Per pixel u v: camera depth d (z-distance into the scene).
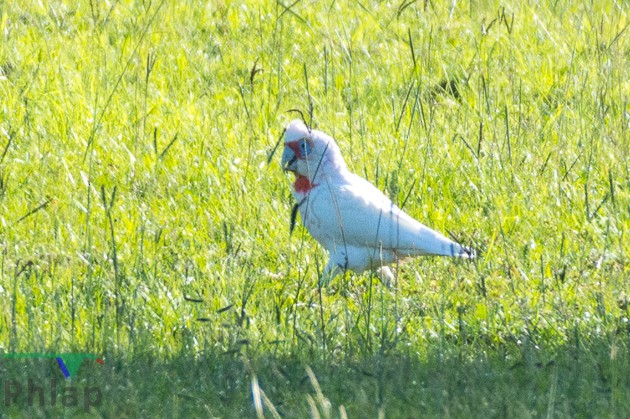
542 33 17.05
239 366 7.89
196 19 18.31
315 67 16.28
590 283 9.79
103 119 14.13
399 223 10.10
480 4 18.39
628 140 12.62
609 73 14.59
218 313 8.92
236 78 16.02
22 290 9.42
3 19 17.28
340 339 8.69
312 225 10.48
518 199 11.88
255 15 18.28
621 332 8.32
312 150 10.41
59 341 8.36
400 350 8.26
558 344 8.48
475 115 14.16
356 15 18.34
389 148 13.06
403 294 10.17
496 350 8.38
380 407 7.05
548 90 15.08
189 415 7.27
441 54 16.55
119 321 8.58
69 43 16.80
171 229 11.41
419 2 18.53
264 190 12.37
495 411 7.04
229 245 10.17
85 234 10.84
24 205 11.66
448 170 12.76
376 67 16.25
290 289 10.13
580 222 11.52
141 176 12.69
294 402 7.45
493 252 10.82
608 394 7.27
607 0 18.34
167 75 15.97
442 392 7.25
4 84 15.16
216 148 13.45
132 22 17.78
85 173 12.70
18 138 13.52
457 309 9.12
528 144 13.20
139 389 7.61
